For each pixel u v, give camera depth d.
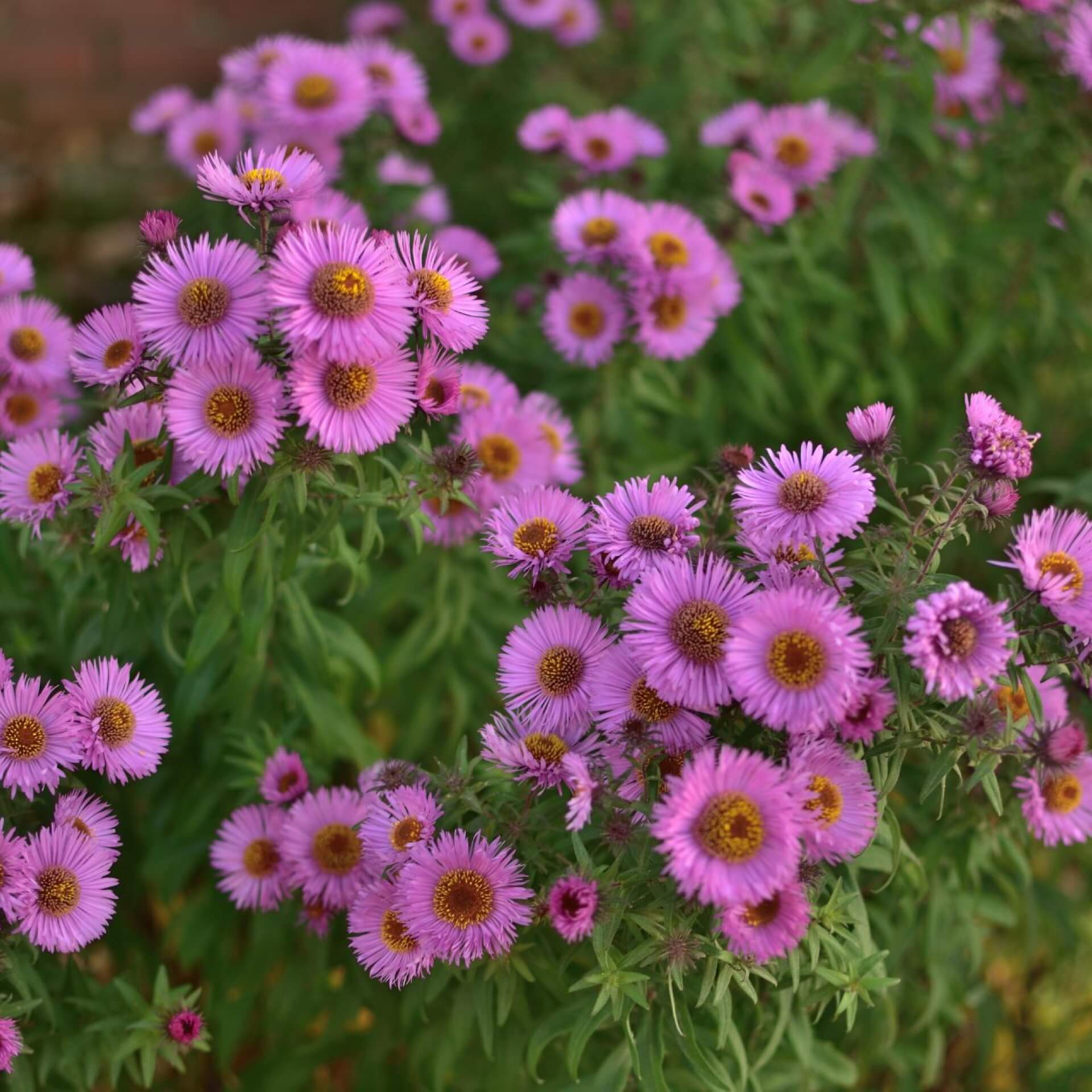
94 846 1.20
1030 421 1.49
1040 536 1.16
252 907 1.30
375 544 1.34
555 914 1.14
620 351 1.41
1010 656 1.12
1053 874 1.41
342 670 1.35
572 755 1.15
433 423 1.27
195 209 1.34
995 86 1.48
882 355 1.50
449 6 1.80
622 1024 1.22
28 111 2.28
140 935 1.34
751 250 1.45
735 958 1.16
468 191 1.81
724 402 1.48
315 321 1.16
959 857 1.29
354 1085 1.30
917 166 1.50
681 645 1.15
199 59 2.34
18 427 1.31
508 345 1.45
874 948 1.21
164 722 1.22
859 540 1.25
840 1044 1.32
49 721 1.19
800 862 1.15
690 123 1.71
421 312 1.19
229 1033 1.30
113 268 2.00
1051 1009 1.42
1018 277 1.48
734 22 1.63
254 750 1.29
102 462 1.23
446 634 1.39
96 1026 1.23
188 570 1.28
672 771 1.16
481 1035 1.26
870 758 1.18
